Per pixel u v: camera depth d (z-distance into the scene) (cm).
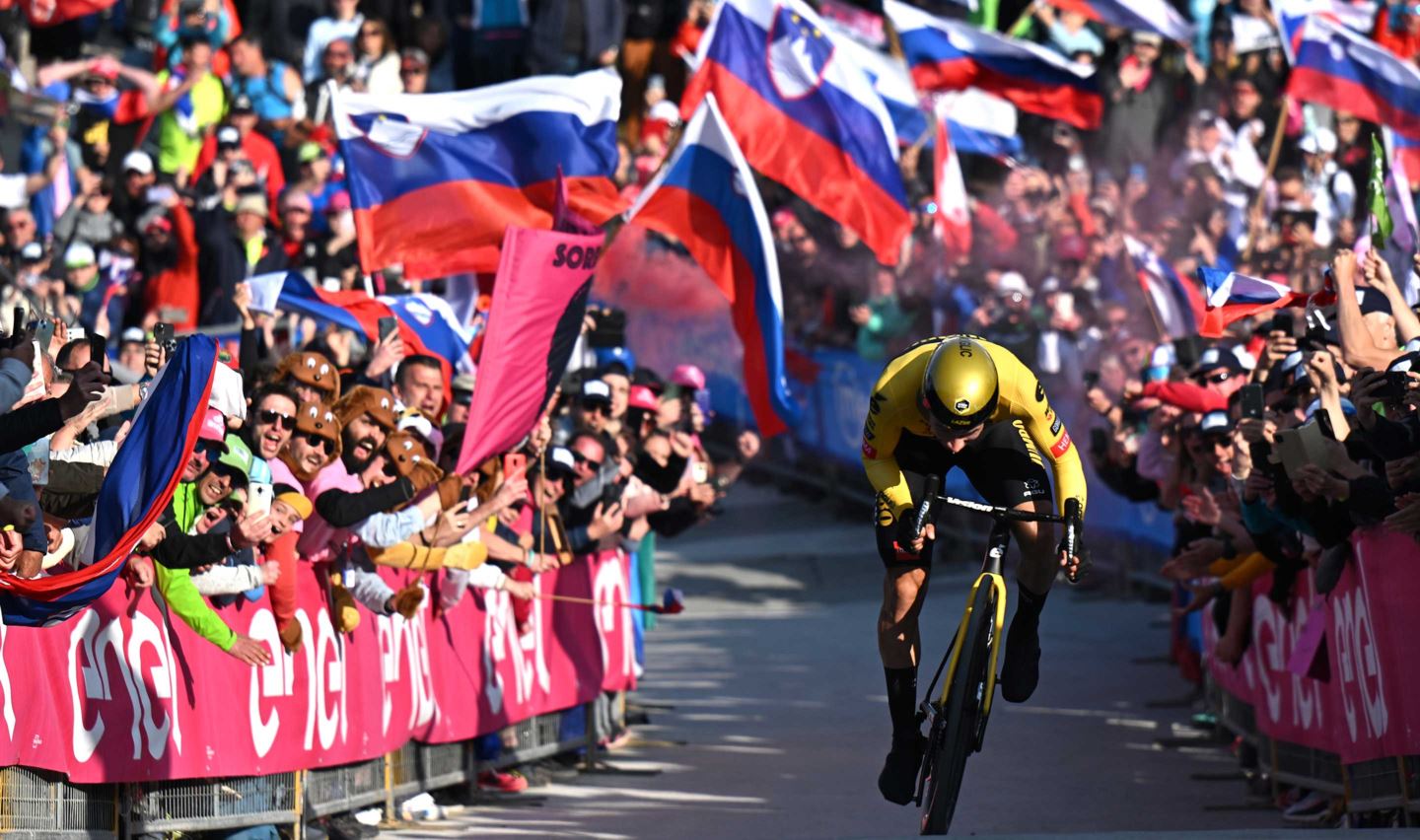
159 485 1656
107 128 4500
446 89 5638
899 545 1700
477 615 2591
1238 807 2469
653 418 3084
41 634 1758
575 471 2712
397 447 2156
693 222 3078
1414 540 1884
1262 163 4959
